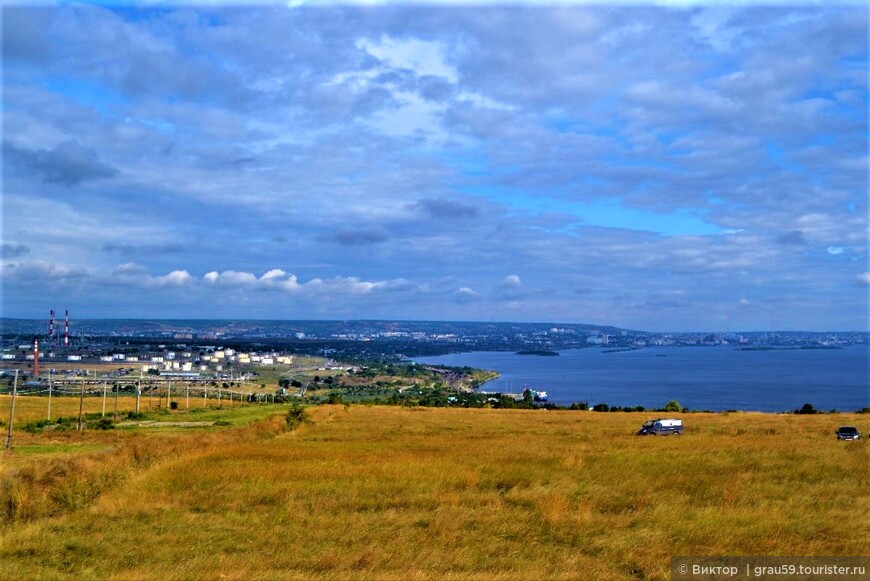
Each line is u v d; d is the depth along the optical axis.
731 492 20.23
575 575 12.97
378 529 16.88
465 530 16.77
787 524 16.45
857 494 20.25
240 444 40.03
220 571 13.42
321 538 16.14
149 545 15.70
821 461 26.81
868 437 41.31
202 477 24.48
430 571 13.38
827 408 147.12
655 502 19.36
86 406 93.62
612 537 15.60
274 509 19.55
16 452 39.22
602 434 49.44
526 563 13.85
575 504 19.14
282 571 13.47
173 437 42.50
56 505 20.06
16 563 14.33
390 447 38.03
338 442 42.97
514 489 21.55
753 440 38.56
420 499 20.52
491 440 43.09
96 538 16.22
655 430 47.75
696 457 29.05
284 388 179.38
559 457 29.33
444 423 64.56
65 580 13.19
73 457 27.34
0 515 18.45
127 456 29.08
